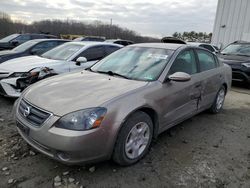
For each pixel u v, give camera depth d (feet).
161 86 11.23
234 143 13.02
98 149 8.82
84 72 12.97
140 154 10.50
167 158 11.00
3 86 16.93
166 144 12.37
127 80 11.38
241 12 52.21
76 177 9.28
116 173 9.65
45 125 8.70
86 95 9.56
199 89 14.05
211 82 15.38
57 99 9.38
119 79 11.48
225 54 30.42
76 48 21.67
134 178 9.42
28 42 29.58
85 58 19.39
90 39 60.23
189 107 13.51
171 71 12.10
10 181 8.86
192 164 10.65
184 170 10.15
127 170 9.90
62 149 8.41
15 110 10.49
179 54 13.09
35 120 9.14
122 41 55.21
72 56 20.49
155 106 10.70
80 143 8.39
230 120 16.58
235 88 28.07
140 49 14.01
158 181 9.33
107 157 9.26
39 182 8.89
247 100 22.56
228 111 18.69
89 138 8.50
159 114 11.03
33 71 17.60
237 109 19.36
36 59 20.72
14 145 11.35
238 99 22.79
